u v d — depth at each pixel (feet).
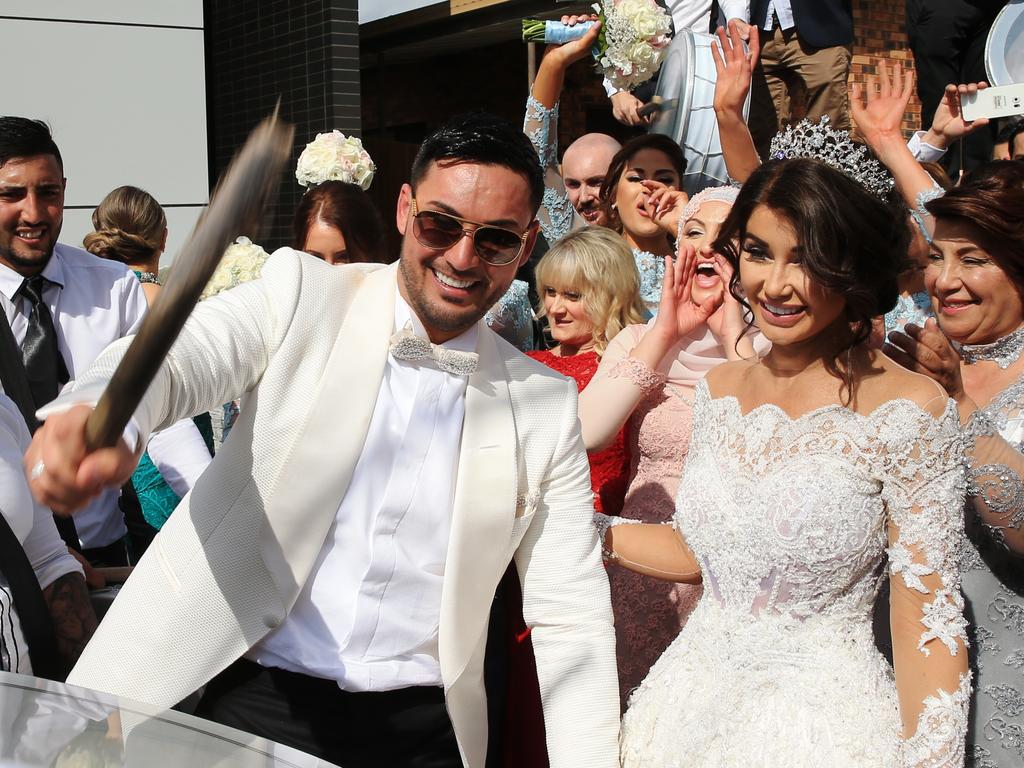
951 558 6.56
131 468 4.86
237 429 7.05
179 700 6.84
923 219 10.50
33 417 9.40
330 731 7.17
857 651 6.86
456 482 7.31
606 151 14.37
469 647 7.29
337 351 7.11
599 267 10.87
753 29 11.65
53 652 7.82
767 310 6.95
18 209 11.71
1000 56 11.87
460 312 7.16
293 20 27.27
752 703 6.81
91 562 12.14
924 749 6.32
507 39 32.14
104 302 12.69
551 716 7.37
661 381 9.39
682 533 7.55
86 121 22.63
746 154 11.69
